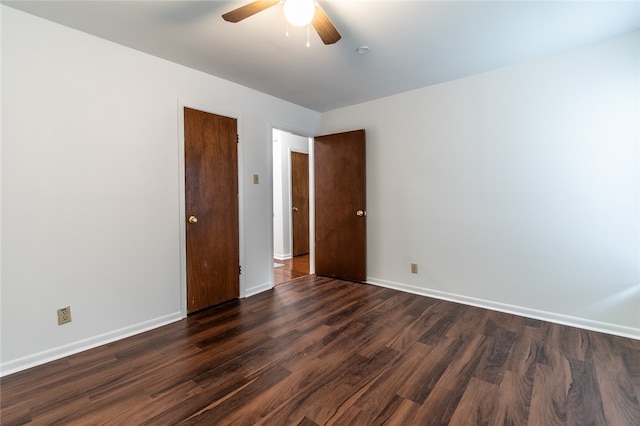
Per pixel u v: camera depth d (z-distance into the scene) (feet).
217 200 10.44
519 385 5.96
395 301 10.83
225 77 10.32
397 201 12.21
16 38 6.55
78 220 7.43
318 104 13.43
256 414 5.21
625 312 8.06
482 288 10.32
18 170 6.62
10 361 6.52
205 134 10.02
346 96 12.34
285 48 8.25
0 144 6.40
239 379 6.21
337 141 13.60
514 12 6.68
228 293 10.84
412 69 9.70
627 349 7.29
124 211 8.21
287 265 16.62
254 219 11.78
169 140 9.11
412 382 6.08
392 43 8.00
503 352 7.21
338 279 13.75
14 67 6.54
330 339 7.92
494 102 9.84
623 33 7.69
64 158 7.21
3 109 6.43
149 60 8.63
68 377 6.31
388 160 12.41
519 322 8.97
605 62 8.05
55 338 7.10
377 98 12.55
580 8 6.55
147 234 8.67
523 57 8.94
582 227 8.57
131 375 6.37
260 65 9.34
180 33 7.49
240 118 11.12
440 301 10.84
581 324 8.63
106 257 7.90
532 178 9.29
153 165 8.78
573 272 8.75
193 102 9.65
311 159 14.87
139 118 8.46
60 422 5.05
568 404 5.41
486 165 10.11
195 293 9.83
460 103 10.53
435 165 11.19
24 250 6.70
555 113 8.84
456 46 8.22
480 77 10.07
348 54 8.64
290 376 6.31
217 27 7.23
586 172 8.46
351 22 7.02
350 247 13.43
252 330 8.50
